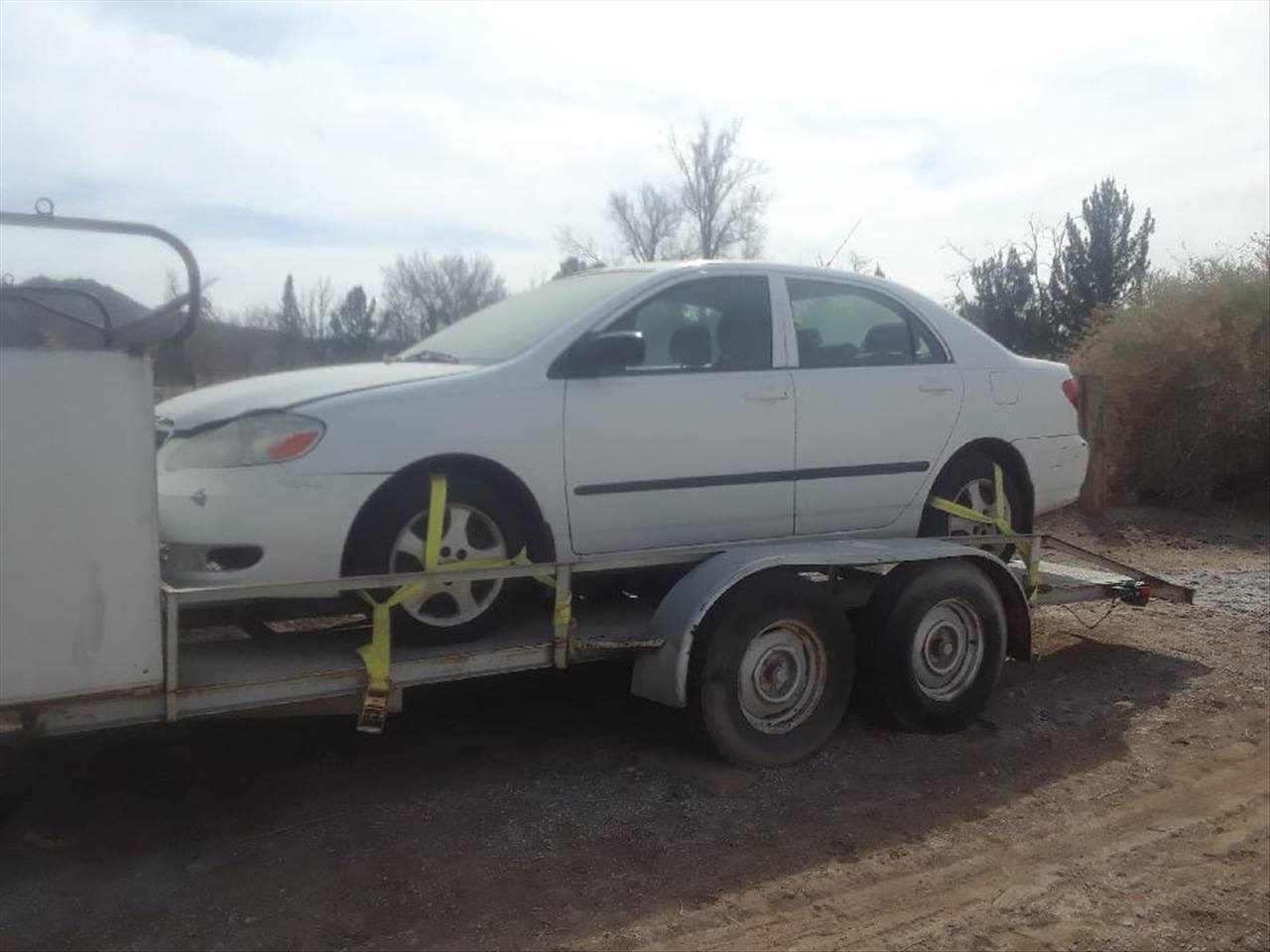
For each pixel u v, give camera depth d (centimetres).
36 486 367
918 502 621
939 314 643
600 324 527
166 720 408
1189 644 739
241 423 457
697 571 518
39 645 371
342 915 387
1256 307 1368
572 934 380
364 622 580
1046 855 447
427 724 575
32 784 491
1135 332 1399
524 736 560
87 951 362
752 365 567
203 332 913
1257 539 1178
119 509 380
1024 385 663
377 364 545
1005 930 389
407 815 466
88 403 373
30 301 420
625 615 557
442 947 370
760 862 434
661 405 530
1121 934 389
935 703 569
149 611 388
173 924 379
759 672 522
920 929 388
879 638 562
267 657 459
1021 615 609
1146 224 2227
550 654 492
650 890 411
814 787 506
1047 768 536
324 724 568
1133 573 712
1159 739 574
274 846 437
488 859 430
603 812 473
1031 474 665
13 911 385
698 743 516
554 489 505
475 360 526
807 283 597
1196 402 1334
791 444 570
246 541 441
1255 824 478
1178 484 1340
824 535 591
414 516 473
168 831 448
